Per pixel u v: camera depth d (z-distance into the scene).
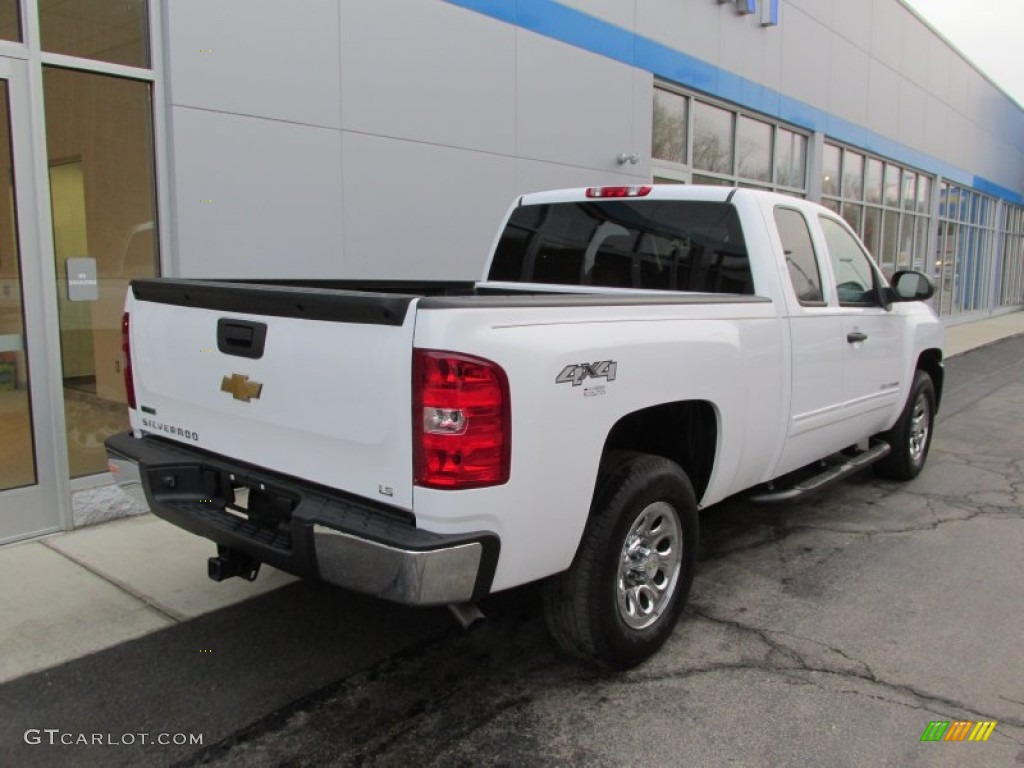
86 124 5.05
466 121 7.41
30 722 3.07
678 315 3.50
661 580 3.62
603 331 3.09
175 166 5.36
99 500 5.16
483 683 3.39
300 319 2.91
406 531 2.66
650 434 3.89
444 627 3.89
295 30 5.95
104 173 5.16
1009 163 28.09
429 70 7.00
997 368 14.09
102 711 3.15
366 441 2.75
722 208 4.41
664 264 4.61
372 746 2.95
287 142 5.99
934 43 19.58
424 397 2.59
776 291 4.22
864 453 5.71
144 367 3.65
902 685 3.38
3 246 4.75
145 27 5.25
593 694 3.30
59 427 4.95
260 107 5.79
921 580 4.51
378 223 6.71
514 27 7.83
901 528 5.39
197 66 5.41
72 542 4.85
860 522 5.52
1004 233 28.86
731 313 3.83
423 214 7.09
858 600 4.24
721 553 4.92
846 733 3.04
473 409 2.61
